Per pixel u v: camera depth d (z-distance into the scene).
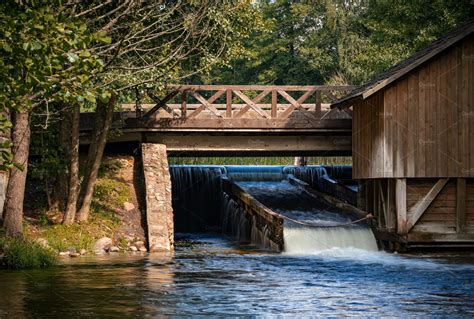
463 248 23.83
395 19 33.03
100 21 20.33
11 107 10.97
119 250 21.89
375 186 25.19
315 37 51.59
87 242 21.58
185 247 24.41
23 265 17.34
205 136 27.75
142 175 26.09
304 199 29.45
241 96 26.89
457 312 12.05
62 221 22.50
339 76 49.28
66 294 13.39
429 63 23.09
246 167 33.81
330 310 12.17
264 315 11.66
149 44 22.09
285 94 27.09
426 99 23.11
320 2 52.31
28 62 10.45
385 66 33.38
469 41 23.11
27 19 10.59
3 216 18.62
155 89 22.94
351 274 17.20
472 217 23.38
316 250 23.23
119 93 21.75
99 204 24.20
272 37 53.66
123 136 27.66
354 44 49.31
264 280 15.95
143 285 14.75
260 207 25.19
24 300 12.65
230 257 20.98
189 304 12.57
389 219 23.56
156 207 23.59
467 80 23.17
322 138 28.41
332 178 34.09
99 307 12.09
